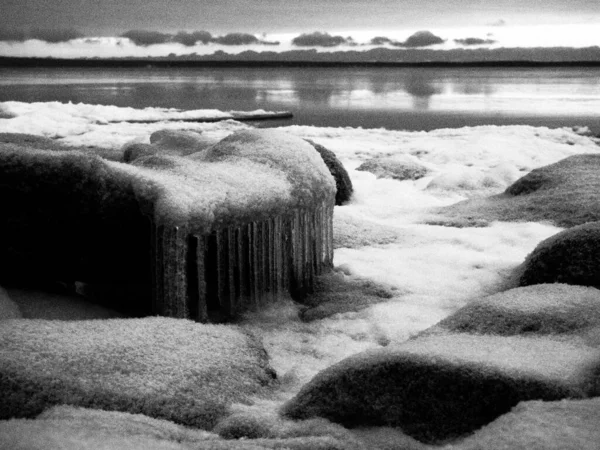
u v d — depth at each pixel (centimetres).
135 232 379
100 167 380
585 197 614
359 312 423
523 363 233
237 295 409
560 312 287
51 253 384
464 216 641
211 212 379
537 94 4422
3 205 380
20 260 383
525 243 548
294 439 215
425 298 444
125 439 202
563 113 2677
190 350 286
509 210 637
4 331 280
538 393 215
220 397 262
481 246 543
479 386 222
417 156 1219
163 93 4475
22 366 249
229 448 203
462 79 8388
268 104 3350
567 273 404
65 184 377
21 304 369
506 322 288
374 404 233
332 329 402
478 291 454
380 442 222
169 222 362
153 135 615
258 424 236
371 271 484
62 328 291
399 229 588
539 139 1312
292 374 308
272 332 395
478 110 2870
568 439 184
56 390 241
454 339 272
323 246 474
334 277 472
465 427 221
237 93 4606
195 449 202
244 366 288
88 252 383
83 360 262
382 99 3856
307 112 2755
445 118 2456
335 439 215
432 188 862
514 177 919
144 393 249
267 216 417
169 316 369
